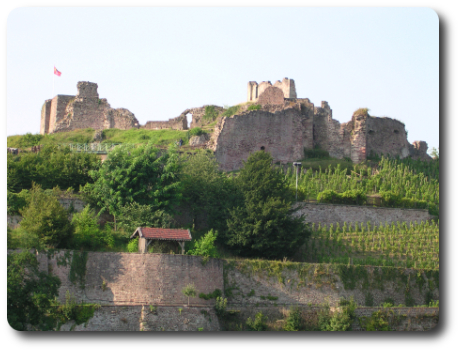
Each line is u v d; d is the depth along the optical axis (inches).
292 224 2591.0
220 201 2719.0
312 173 3531.0
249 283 2331.4
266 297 2329.0
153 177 2691.9
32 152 3235.7
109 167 2682.1
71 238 2282.2
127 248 2370.8
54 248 2146.9
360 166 3782.0
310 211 3046.3
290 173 3580.2
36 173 2815.0
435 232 3048.7
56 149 3061.0
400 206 3213.6
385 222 3129.9
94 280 2148.1
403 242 2866.6
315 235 2906.0
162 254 2206.0
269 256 2527.1
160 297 2162.9
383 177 3572.8
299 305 2324.1
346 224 3073.3
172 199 2667.3
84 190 2677.2
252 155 2787.9
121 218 2536.9
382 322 2247.8
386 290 2461.9
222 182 2829.7
